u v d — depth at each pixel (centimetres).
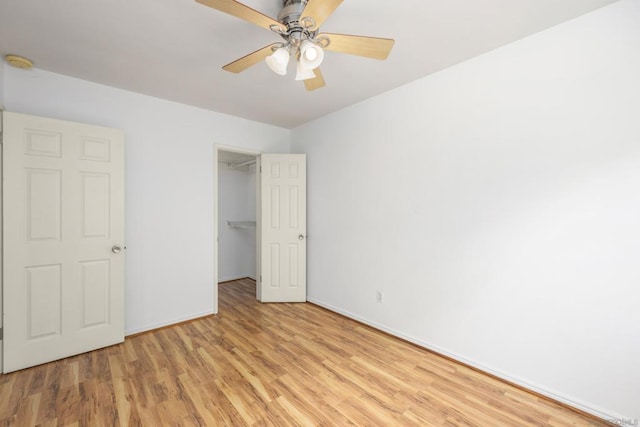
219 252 473
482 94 211
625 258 158
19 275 211
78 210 234
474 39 192
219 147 334
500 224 203
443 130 234
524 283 193
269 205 371
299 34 150
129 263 272
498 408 174
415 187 254
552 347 182
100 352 239
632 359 156
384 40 149
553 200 181
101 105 257
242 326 295
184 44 196
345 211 322
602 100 164
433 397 184
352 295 315
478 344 215
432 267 242
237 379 202
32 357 215
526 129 191
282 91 275
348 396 184
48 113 232
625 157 158
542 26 179
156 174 288
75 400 178
